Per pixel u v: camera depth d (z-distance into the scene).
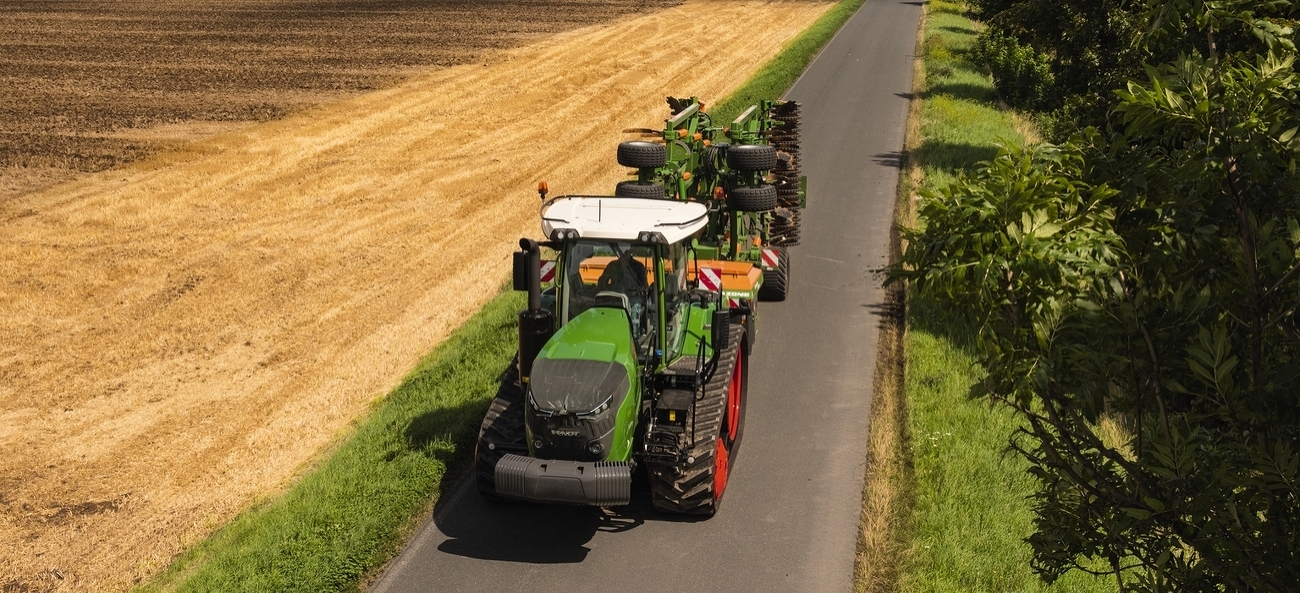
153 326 17.12
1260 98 4.98
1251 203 5.08
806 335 15.29
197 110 35.38
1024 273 4.68
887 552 9.60
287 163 29.27
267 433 13.15
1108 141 5.71
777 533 10.04
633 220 10.23
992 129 31.25
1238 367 4.91
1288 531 4.57
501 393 10.74
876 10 67.88
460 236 22.45
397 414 12.64
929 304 15.87
